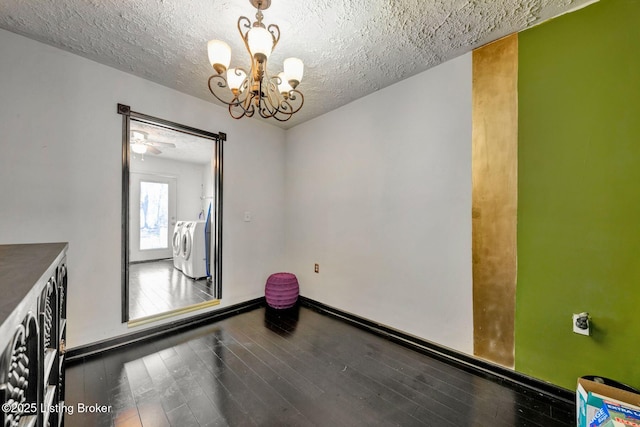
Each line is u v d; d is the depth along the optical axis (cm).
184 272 403
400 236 221
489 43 173
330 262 281
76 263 189
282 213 335
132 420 133
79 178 190
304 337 225
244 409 142
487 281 175
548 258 153
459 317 188
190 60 194
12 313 46
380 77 215
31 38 171
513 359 166
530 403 148
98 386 158
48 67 178
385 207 232
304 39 168
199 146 401
